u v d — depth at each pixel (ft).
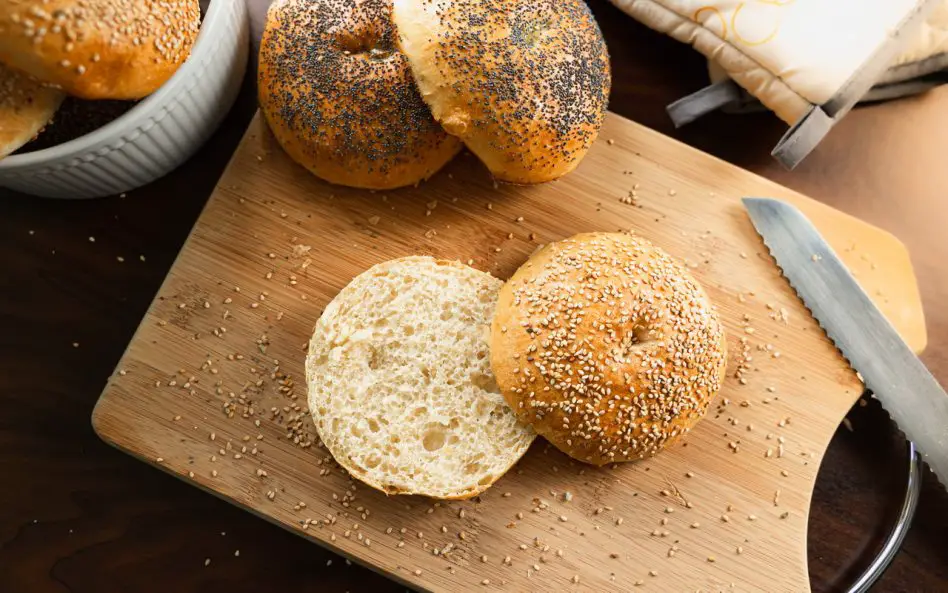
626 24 1.80
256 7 1.74
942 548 1.74
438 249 1.69
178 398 1.63
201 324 1.65
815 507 1.74
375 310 1.61
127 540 1.69
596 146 1.73
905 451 1.75
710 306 1.64
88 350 1.70
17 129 1.41
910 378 1.67
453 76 1.52
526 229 1.70
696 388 1.59
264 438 1.63
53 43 1.35
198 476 1.61
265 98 1.60
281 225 1.68
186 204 1.72
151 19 1.41
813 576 1.73
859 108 1.81
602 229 1.71
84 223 1.71
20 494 1.68
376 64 1.57
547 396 1.55
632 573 1.63
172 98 1.51
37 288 1.70
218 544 1.70
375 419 1.59
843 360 1.70
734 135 1.79
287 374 1.65
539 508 1.64
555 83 1.56
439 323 1.62
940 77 1.77
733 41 1.68
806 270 1.70
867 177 1.80
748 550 1.65
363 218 1.69
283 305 1.66
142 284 1.71
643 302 1.57
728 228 1.73
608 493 1.65
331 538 1.61
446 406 1.60
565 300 1.56
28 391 1.69
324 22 1.58
